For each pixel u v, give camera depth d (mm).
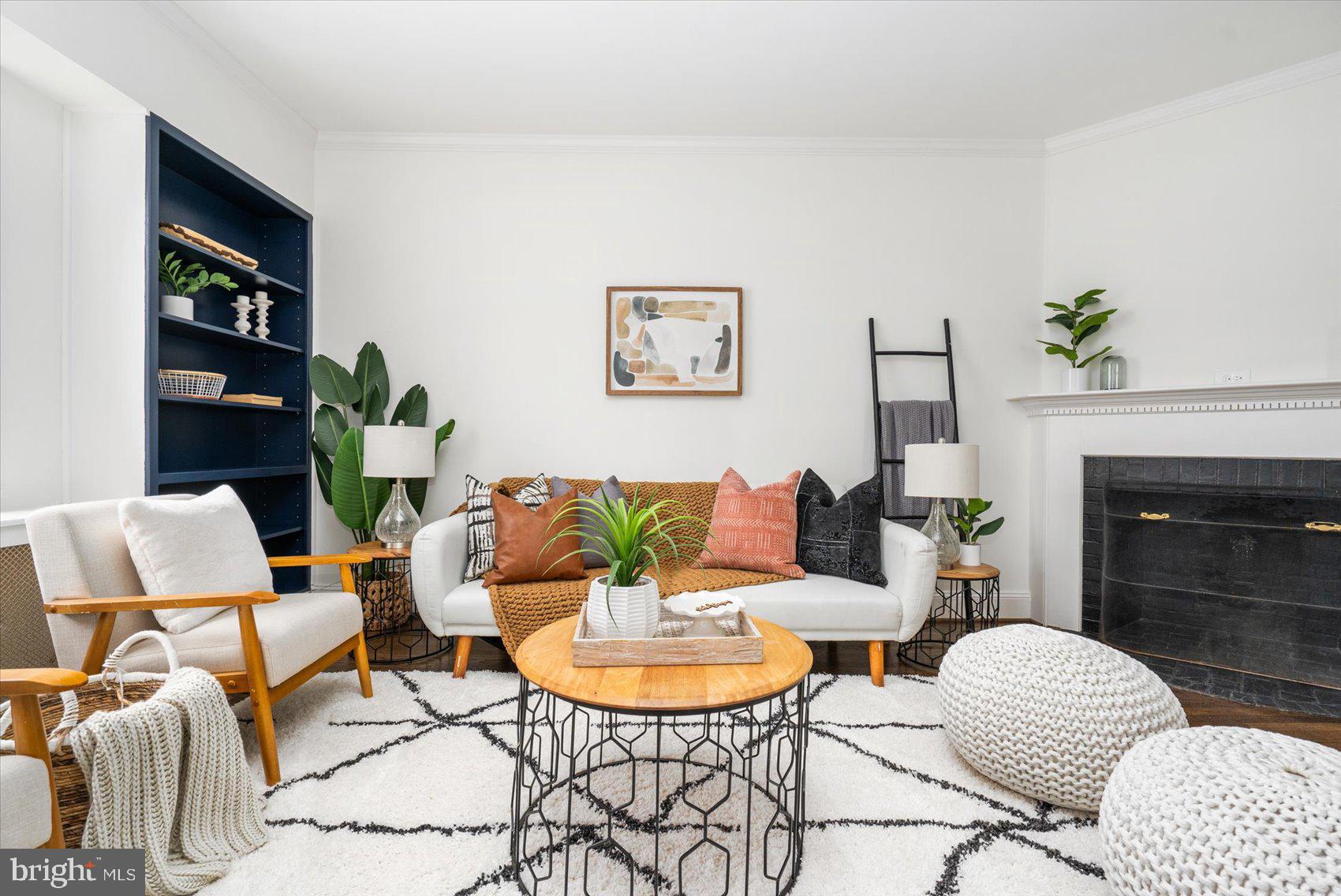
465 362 3289
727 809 1520
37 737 1030
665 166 3303
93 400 2266
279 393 3230
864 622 2354
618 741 1795
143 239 2258
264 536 2938
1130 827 1136
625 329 3266
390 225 3293
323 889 1248
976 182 3328
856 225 3314
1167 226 2969
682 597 1609
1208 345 2863
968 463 2561
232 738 1412
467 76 2754
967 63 2645
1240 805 1045
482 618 2357
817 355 3309
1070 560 3119
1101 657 1581
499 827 1448
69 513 1652
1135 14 2332
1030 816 1519
